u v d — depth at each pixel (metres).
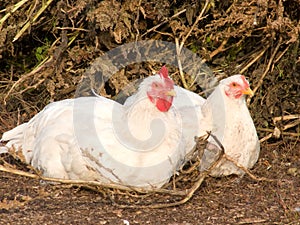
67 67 16.11
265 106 15.62
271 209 11.89
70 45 16.17
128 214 11.47
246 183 13.36
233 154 13.30
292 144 15.60
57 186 12.15
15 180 13.20
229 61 16.09
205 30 15.55
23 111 16.44
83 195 12.43
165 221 11.20
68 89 15.92
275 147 15.52
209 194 12.63
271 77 15.56
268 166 14.38
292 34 14.57
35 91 16.55
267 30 15.00
